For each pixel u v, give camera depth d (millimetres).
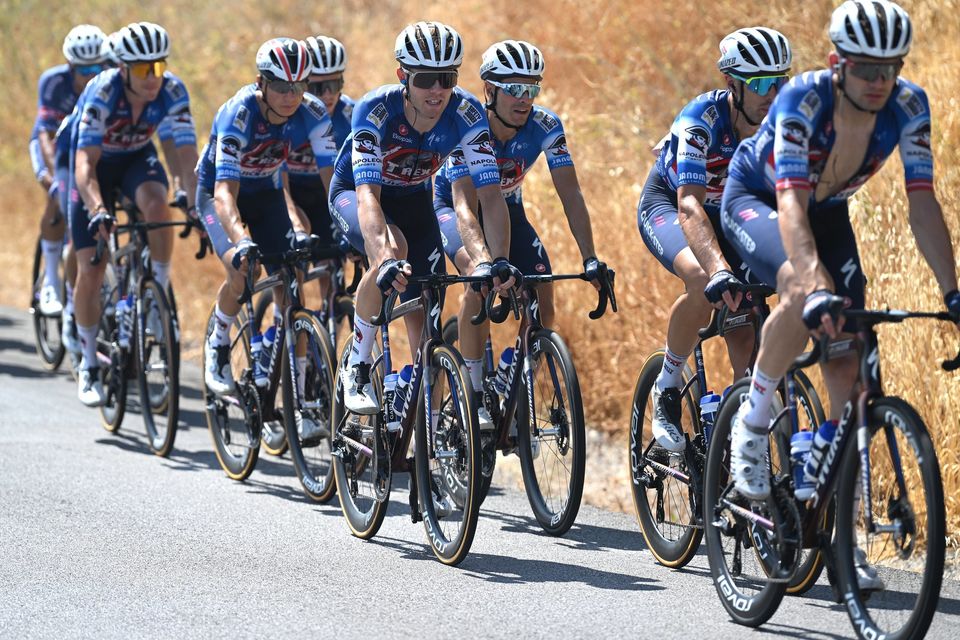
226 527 18172
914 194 12445
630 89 32562
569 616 14031
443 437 16656
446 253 19516
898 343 18453
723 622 13836
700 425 15930
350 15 46000
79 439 23938
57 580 15359
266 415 20625
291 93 19328
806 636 13273
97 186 23062
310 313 19609
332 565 16219
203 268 37000
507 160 18328
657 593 15016
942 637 12938
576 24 35250
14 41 52781
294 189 22688
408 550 17094
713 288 13742
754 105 15102
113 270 25609
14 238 46812
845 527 12500
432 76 16062
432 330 16578
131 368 23938
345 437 18094
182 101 24109
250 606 14375
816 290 11711
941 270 12195
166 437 22531
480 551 17047
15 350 33719
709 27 32312
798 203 12148
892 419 11859
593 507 19875
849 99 12102
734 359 15359
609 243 25969
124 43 22812
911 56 24953
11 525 17906
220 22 47906
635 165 29156
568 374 17188
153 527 18047
